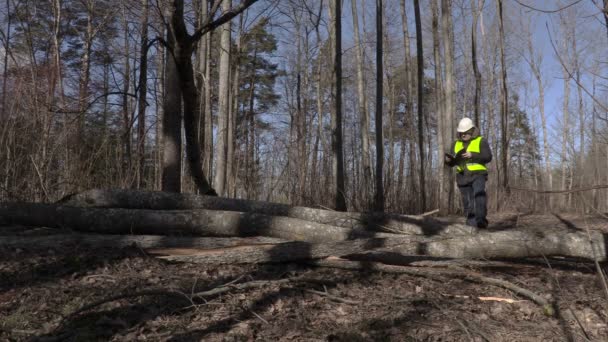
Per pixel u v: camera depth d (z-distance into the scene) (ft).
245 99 83.10
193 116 22.48
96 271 14.51
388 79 81.82
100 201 20.36
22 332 10.58
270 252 15.71
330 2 47.73
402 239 16.12
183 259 15.70
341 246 15.80
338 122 33.86
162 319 11.51
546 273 15.98
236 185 36.99
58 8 41.06
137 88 22.88
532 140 96.43
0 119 25.62
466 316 12.04
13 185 24.82
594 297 13.47
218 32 41.73
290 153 35.70
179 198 20.74
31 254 15.55
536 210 39.99
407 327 11.27
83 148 27.02
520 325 11.60
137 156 28.96
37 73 26.78
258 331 11.00
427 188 44.45
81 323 11.12
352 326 11.35
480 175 21.38
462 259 15.67
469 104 97.91
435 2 48.49
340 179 33.12
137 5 21.84
